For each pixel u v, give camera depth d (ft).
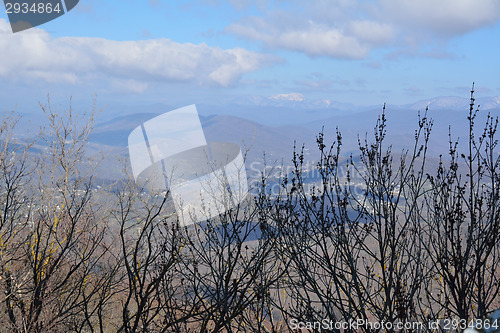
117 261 13.47
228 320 9.45
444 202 8.70
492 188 8.32
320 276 9.61
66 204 17.61
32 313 15.01
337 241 9.00
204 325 9.84
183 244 9.76
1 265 16.61
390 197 8.95
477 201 8.43
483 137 8.55
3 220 18.10
